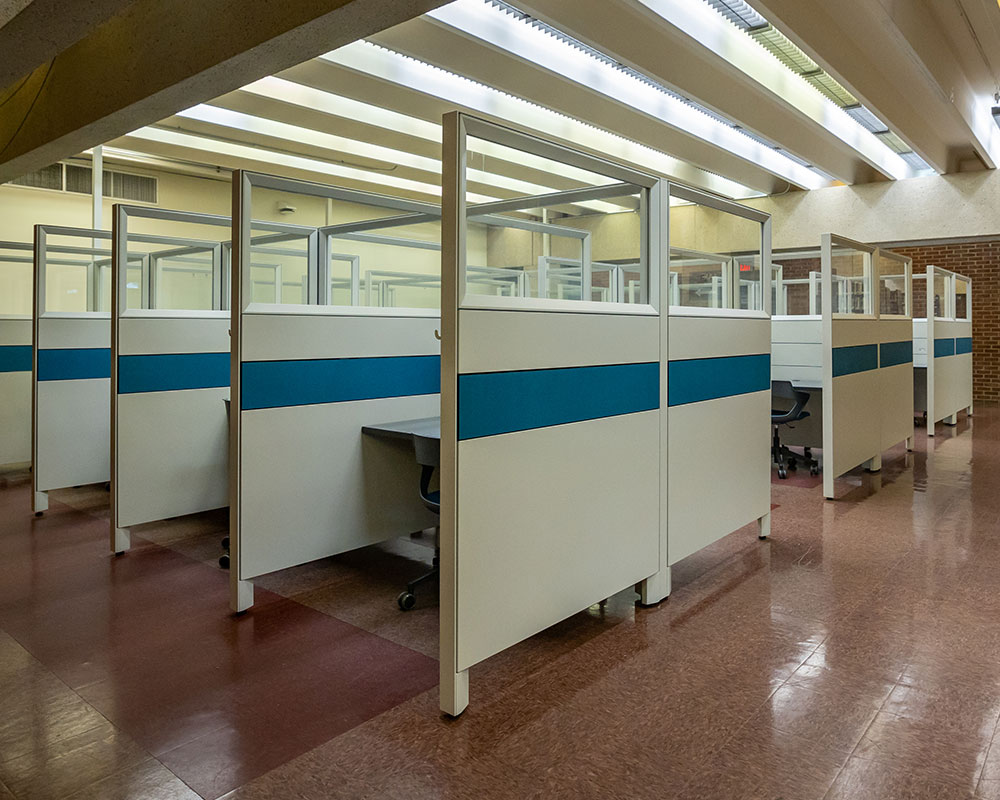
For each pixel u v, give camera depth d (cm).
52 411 496
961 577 350
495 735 215
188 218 419
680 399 332
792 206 941
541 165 855
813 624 296
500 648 241
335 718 227
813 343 661
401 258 1189
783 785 189
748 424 395
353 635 294
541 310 252
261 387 322
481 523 232
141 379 409
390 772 197
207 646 283
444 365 223
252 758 205
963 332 962
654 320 312
